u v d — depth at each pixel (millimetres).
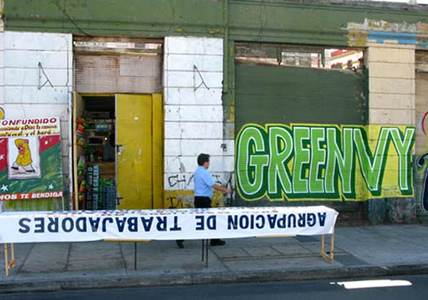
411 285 8062
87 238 8188
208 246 10305
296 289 7812
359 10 12898
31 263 8938
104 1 11633
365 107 13000
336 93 12875
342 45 12789
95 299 7305
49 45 11375
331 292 7609
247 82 12414
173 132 11828
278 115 12539
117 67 11938
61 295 7559
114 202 12086
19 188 11227
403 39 13133
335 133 12828
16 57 11258
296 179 12555
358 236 11477
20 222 8086
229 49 12195
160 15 11859
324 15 12703
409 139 13133
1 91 11234
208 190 10328
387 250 10062
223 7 12148
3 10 11234
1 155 11203
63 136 11414
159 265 8805
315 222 8883
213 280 8203
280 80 12586
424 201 13367
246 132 12344
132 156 11906
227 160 12078
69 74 11422
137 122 11953
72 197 11297
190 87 11938
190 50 11969
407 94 13141
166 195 11750
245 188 12266
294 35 12547
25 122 11242
